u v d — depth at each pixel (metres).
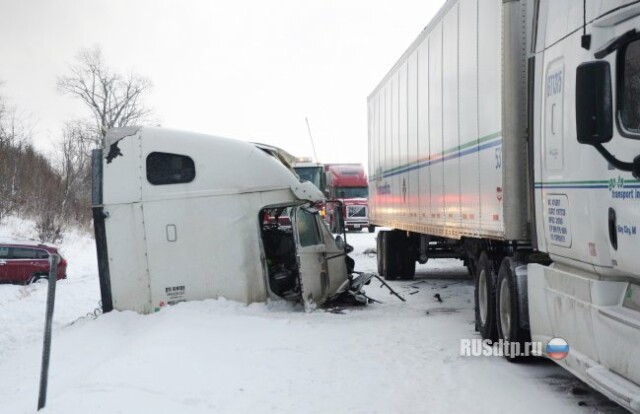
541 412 6.25
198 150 11.34
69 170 51.50
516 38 8.00
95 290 19.36
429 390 7.05
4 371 8.73
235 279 11.27
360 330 10.05
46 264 24.83
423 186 12.89
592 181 5.82
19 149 47.62
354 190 43.12
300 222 11.80
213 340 9.18
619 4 5.36
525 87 7.96
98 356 9.10
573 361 6.12
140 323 10.68
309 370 7.86
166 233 11.18
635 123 5.09
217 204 11.31
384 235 17.44
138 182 11.18
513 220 7.92
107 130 11.31
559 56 6.58
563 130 6.45
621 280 5.72
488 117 8.79
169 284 11.16
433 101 12.01
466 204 9.92
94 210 11.13
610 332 5.45
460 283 16.47
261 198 11.38
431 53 12.13
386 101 16.94
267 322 10.33
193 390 6.93
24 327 13.71
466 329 10.15
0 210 39.25
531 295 7.35
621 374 5.29
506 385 7.15
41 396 6.51
